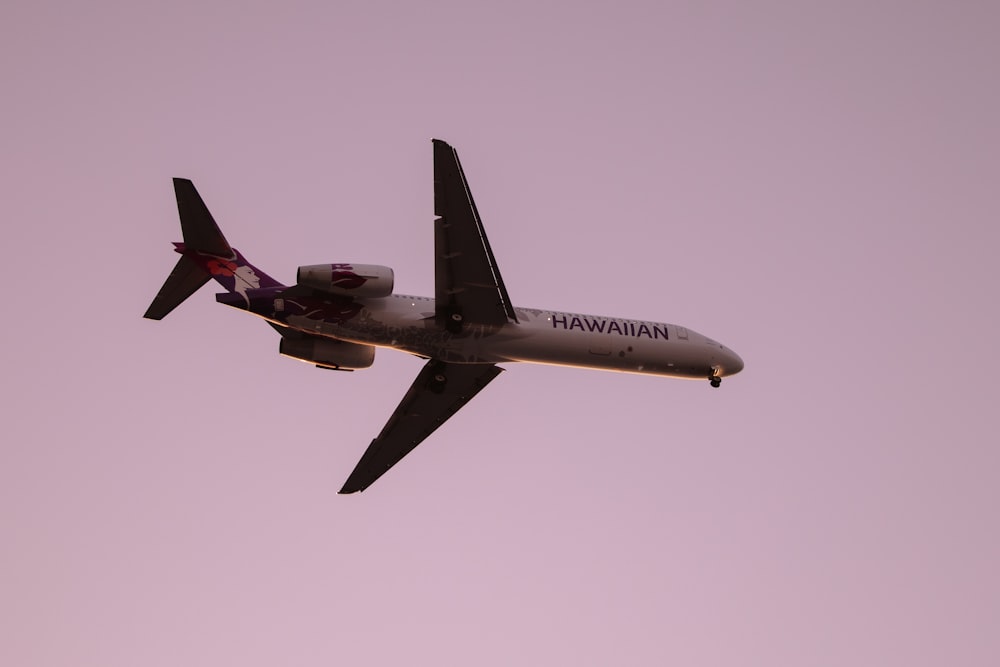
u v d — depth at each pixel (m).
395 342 85.62
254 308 83.81
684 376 93.69
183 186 84.31
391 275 84.88
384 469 97.62
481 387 93.19
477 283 83.31
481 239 80.94
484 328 86.38
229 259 85.31
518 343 87.56
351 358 89.56
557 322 89.12
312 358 89.00
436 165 78.31
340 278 83.56
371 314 84.62
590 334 89.69
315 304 84.19
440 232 80.38
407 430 95.62
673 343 92.31
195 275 85.06
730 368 94.62
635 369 91.81
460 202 79.25
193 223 84.69
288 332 89.12
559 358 89.25
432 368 92.19
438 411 94.50
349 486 98.06
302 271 83.38
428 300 86.62
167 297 84.94
